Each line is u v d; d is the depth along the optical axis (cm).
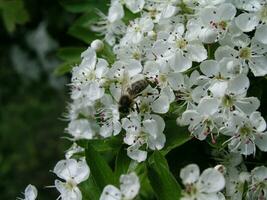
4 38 66
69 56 26
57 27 39
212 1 19
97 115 21
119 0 23
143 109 19
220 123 19
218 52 19
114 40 23
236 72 19
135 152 19
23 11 34
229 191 19
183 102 20
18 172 61
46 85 70
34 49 67
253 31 20
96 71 20
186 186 17
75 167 19
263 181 19
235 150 19
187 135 19
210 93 19
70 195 19
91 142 21
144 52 21
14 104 69
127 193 17
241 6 20
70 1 28
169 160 20
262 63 19
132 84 19
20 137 65
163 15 20
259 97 19
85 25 26
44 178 60
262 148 19
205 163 20
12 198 59
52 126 67
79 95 22
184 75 19
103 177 19
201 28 19
